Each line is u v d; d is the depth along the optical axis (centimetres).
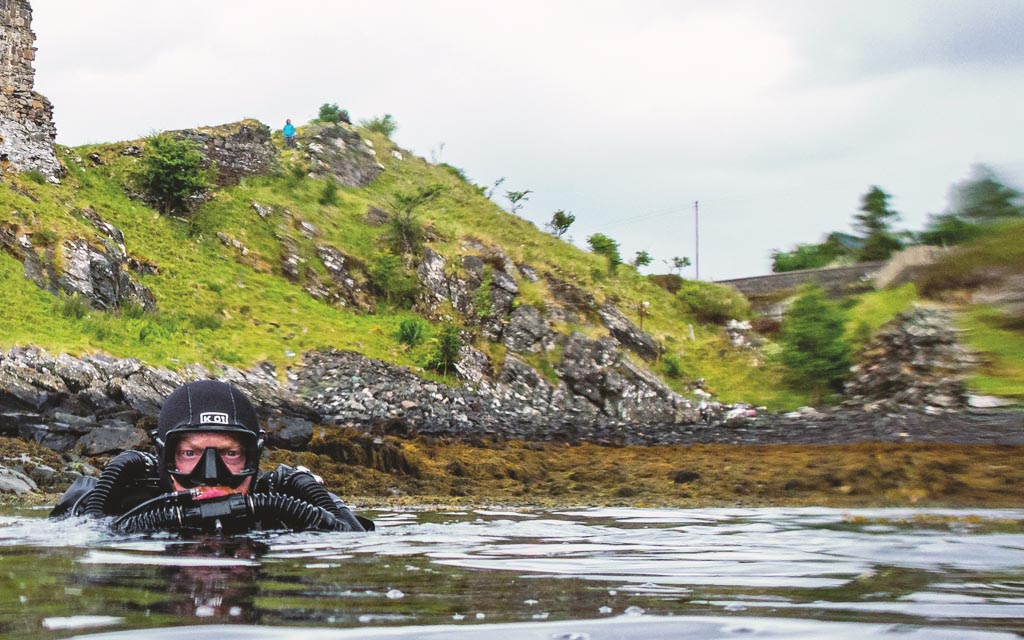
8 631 199
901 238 6456
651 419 4072
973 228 3981
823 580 309
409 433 2470
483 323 4472
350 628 205
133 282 3575
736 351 4853
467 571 326
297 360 3662
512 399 4050
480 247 5050
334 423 3155
